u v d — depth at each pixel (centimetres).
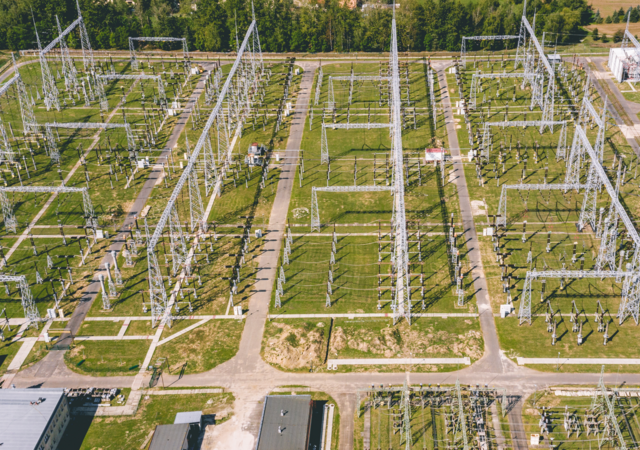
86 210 19800
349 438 13662
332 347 15650
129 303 17088
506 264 17712
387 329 16025
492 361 15175
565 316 16200
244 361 15438
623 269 17400
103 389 14875
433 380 14788
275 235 19125
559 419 13862
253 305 16862
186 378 15100
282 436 13275
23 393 14050
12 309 17012
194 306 16900
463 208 19888
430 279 17375
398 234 17900
